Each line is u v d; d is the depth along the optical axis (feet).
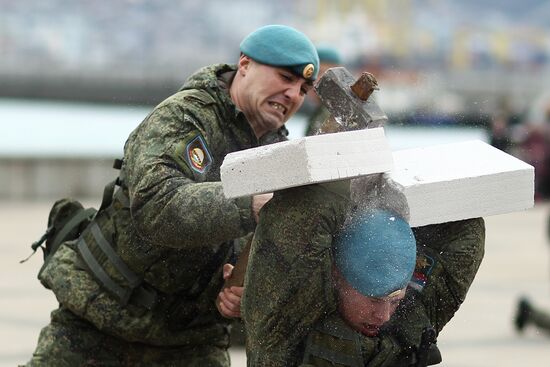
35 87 184.96
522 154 92.68
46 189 86.17
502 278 51.49
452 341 36.96
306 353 15.23
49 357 19.20
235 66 18.21
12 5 299.17
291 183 13.96
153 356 19.40
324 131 15.56
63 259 19.17
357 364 15.24
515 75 274.16
